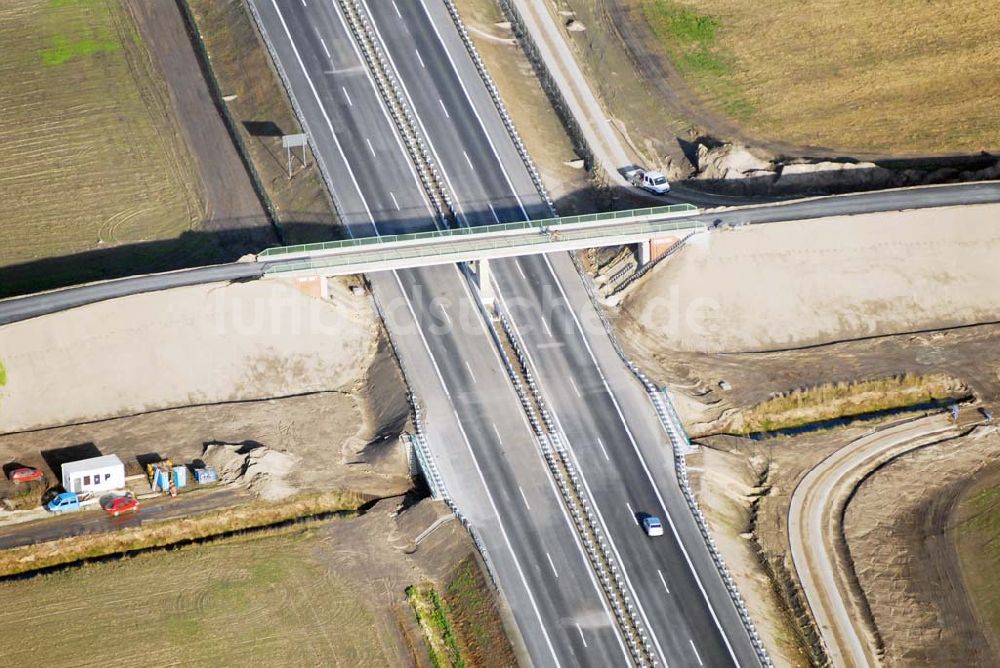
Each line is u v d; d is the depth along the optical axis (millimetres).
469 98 148250
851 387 123375
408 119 146000
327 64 151625
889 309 130000
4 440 119750
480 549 109000
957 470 116000
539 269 132625
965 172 143625
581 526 110625
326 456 118750
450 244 129375
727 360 126875
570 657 101812
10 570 109812
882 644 102375
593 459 116188
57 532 111375
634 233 130375
